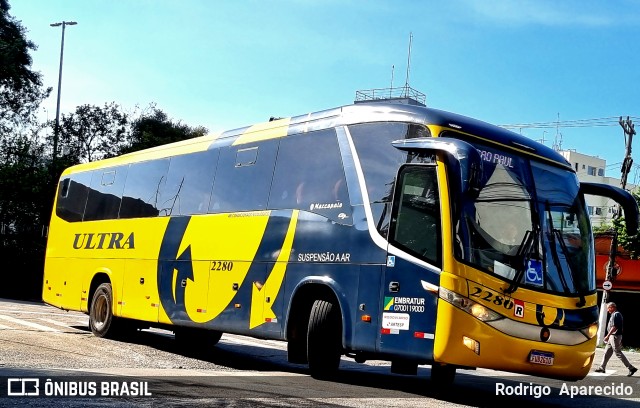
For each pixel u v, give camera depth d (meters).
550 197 9.99
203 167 13.91
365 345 9.73
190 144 14.71
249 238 12.19
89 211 17.41
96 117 51.47
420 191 9.51
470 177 8.66
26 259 39.59
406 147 9.58
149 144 52.12
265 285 11.64
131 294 15.18
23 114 47.38
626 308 34.91
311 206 11.12
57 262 18.30
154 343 15.74
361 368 13.95
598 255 35.59
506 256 9.22
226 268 12.59
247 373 11.22
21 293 39.56
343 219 10.48
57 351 12.27
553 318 9.26
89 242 17.08
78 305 17.05
